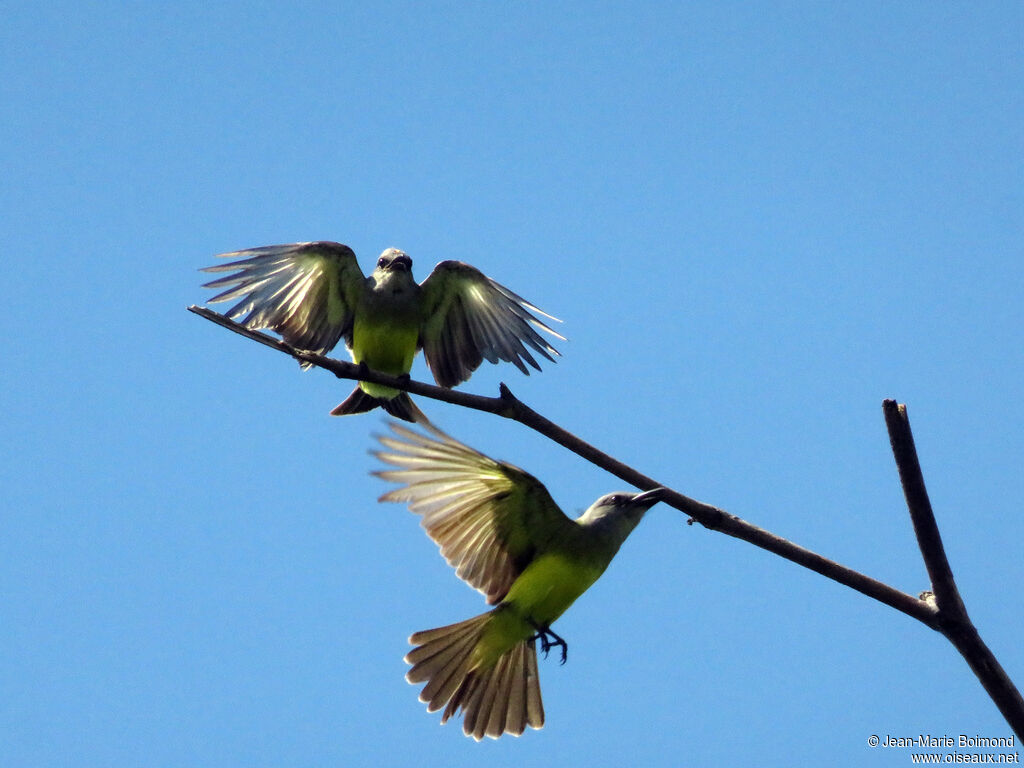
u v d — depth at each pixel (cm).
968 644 962
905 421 980
